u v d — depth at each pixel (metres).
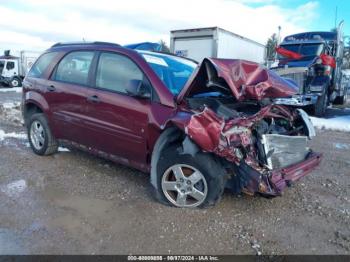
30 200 3.67
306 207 3.69
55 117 4.83
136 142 3.79
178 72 4.22
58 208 3.50
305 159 3.89
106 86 4.14
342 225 3.31
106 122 4.06
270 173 3.19
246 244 2.93
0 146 5.77
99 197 3.79
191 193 3.44
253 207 3.63
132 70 3.92
